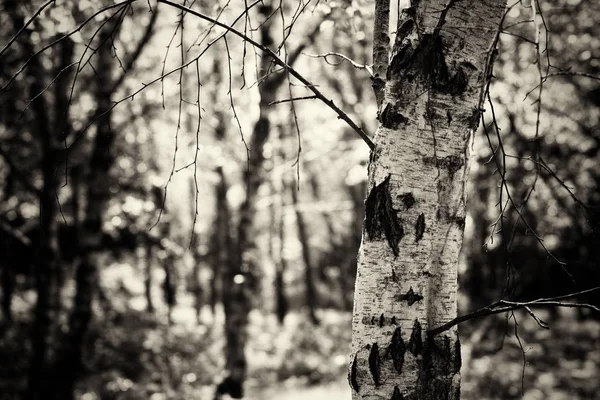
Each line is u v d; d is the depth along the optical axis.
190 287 28.27
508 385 8.75
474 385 8.90
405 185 2.02
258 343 15.29
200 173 9.40
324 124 10.99
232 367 9.73
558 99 8.67
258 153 9.68
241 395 9.66
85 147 8.47
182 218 18.14
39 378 7.56
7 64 6.81
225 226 13.62
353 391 2.07
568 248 9.60
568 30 7.80
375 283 2.04
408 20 2.06
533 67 6.04
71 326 7.77
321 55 2.57
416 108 2.03
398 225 2.02
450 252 2.08
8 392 8.53
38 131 7.75
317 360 13.16
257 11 8.33
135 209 9.09
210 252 21.36
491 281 10.96
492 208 9.16
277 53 2.50
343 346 14.68
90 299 7.94
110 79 7.52
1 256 10.34
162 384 10.27
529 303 1.93
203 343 14.48
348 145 11.12
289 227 29.12
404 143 2.03
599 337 11.98
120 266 15.09
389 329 2.01
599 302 9.77
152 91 8.13
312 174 20.00
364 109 10.76
